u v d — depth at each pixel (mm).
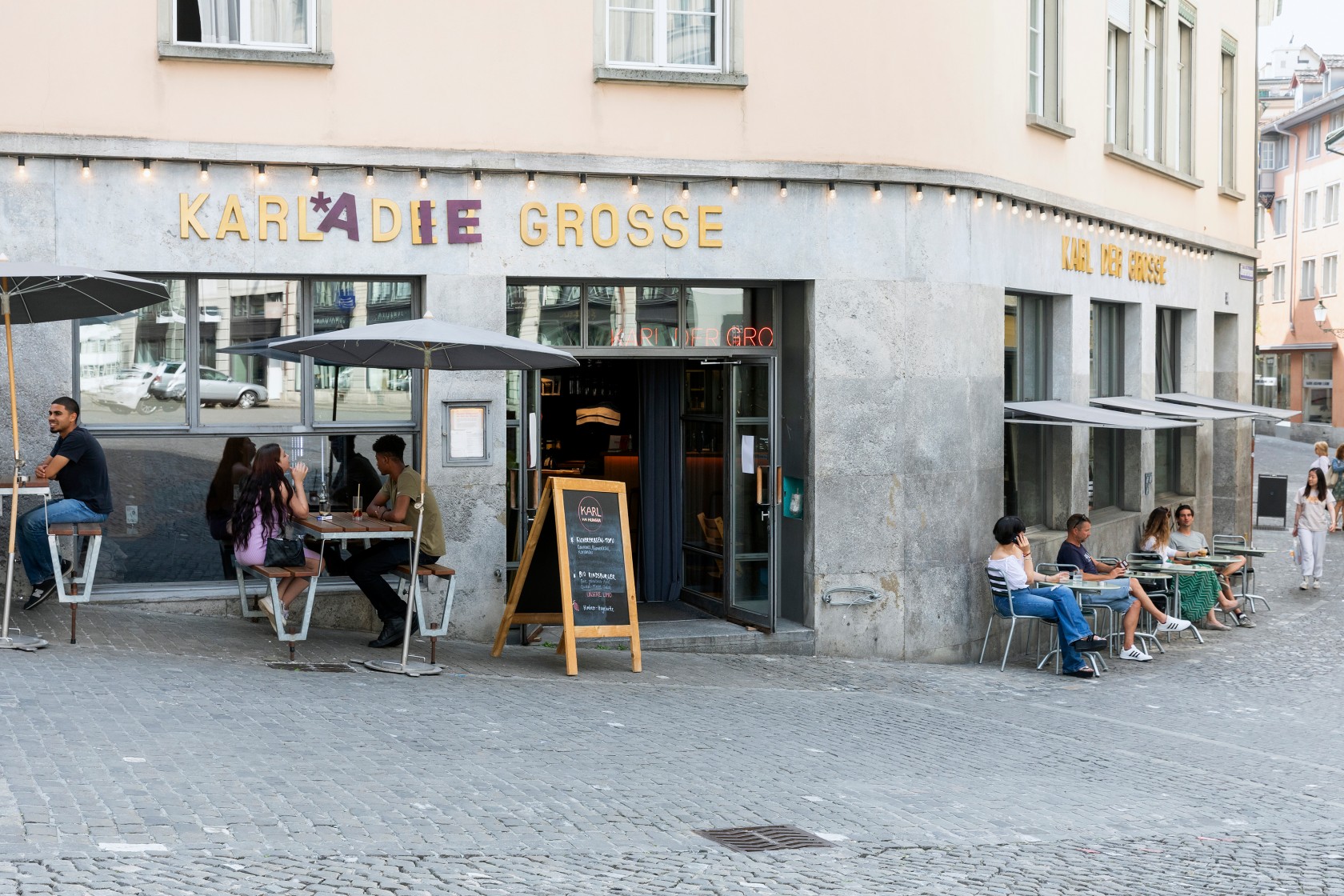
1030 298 16438
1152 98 19906
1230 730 11266
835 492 13422
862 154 13422
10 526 10805
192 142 11672
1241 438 23719
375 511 11484
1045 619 13602
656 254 12891
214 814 6289
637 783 7738
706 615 14375
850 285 13406
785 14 13195
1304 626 17406
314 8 12055
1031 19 15906
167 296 10016
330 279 12211
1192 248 21250
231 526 11086
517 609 11719
